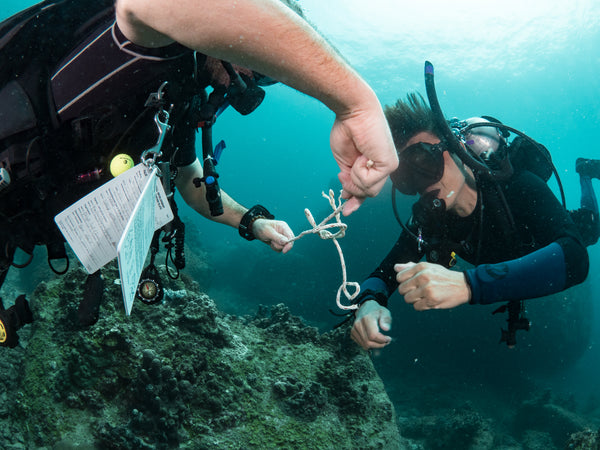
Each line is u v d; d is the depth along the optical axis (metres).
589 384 19.97
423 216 2.22
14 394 2.80
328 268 19.08
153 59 1.00
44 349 2.89
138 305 3.23
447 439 8.87
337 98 0.80
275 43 0.71
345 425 3.19
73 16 1.12
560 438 11.59
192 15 0.67
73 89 1.02
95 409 2.64
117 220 1.03
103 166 1.09
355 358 3.87
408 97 2.25
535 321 16.38
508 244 2.20
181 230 1.42
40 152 1.04
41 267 7.16
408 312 15.85
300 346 3.75
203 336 3.24
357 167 0.93
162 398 2.72
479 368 15.71
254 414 2.97
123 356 2.84
